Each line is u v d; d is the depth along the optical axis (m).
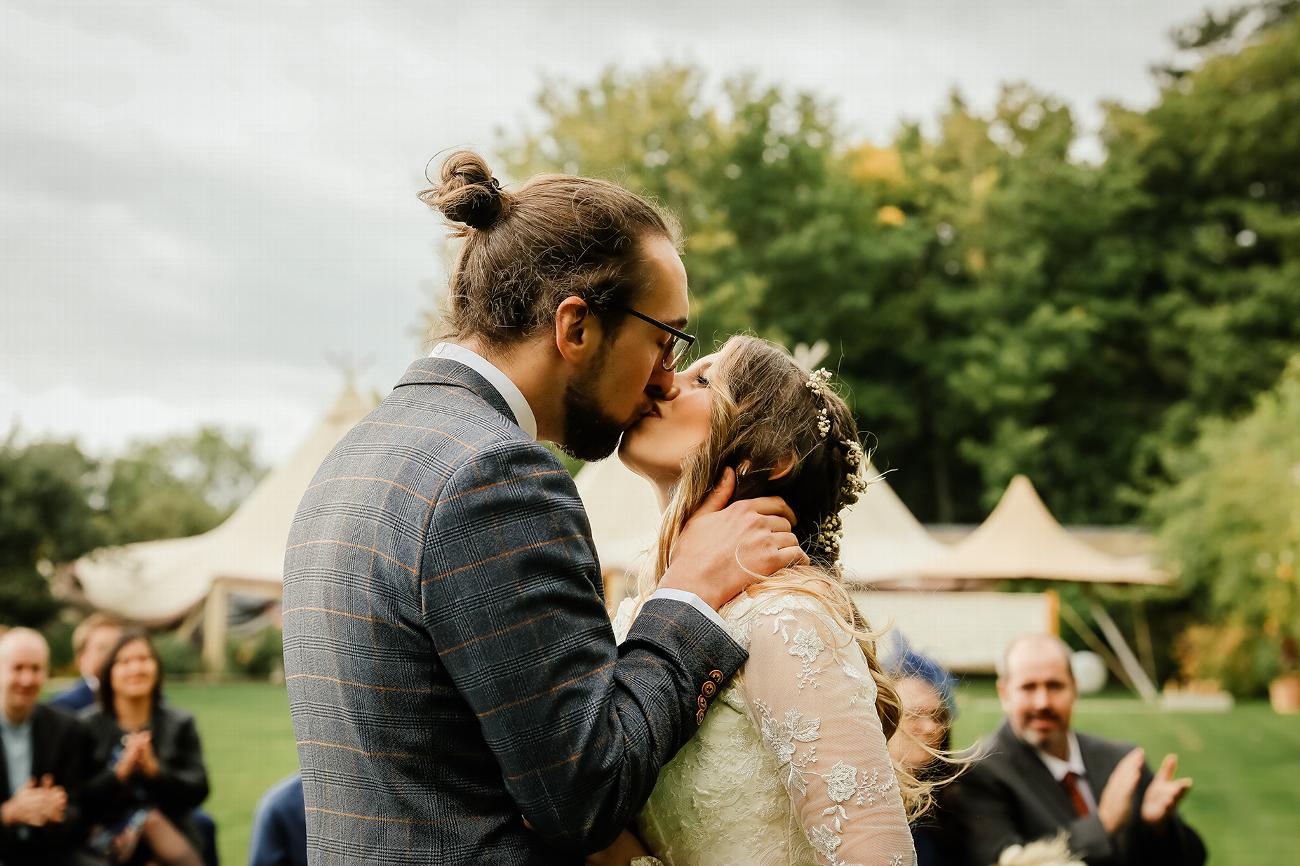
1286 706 15.37
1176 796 3.02
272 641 20.11
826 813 1.56
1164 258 26.84
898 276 27.39
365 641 1.43
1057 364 25.03
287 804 3.46
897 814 1.58
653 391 1.78
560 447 1.71
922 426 27.33
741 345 1.92
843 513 2.01
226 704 14.73
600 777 1.37
